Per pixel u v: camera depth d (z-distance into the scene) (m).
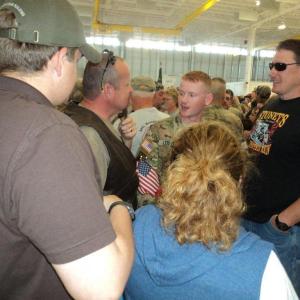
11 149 0.55
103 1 8.58
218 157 0.77
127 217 0.77
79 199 0.55
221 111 2.30
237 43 13.76
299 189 1.56
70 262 0.54
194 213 0.72
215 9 9.08
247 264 0.68
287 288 0.68
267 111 1.75
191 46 13.59
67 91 0.74
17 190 0.54
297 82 1.58
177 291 0.71
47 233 0.53
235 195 0.73
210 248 0.70
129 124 1.70
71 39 0.70
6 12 0.65
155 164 1.76
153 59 13.32
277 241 1.58
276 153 1.61
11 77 0.66
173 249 0.73
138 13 9.77
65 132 0.59
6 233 0.60
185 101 1.92
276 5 8.24
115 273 0.57
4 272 0.63
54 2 0.68
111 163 1.30
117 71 1.38
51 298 0.67
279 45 1.65
